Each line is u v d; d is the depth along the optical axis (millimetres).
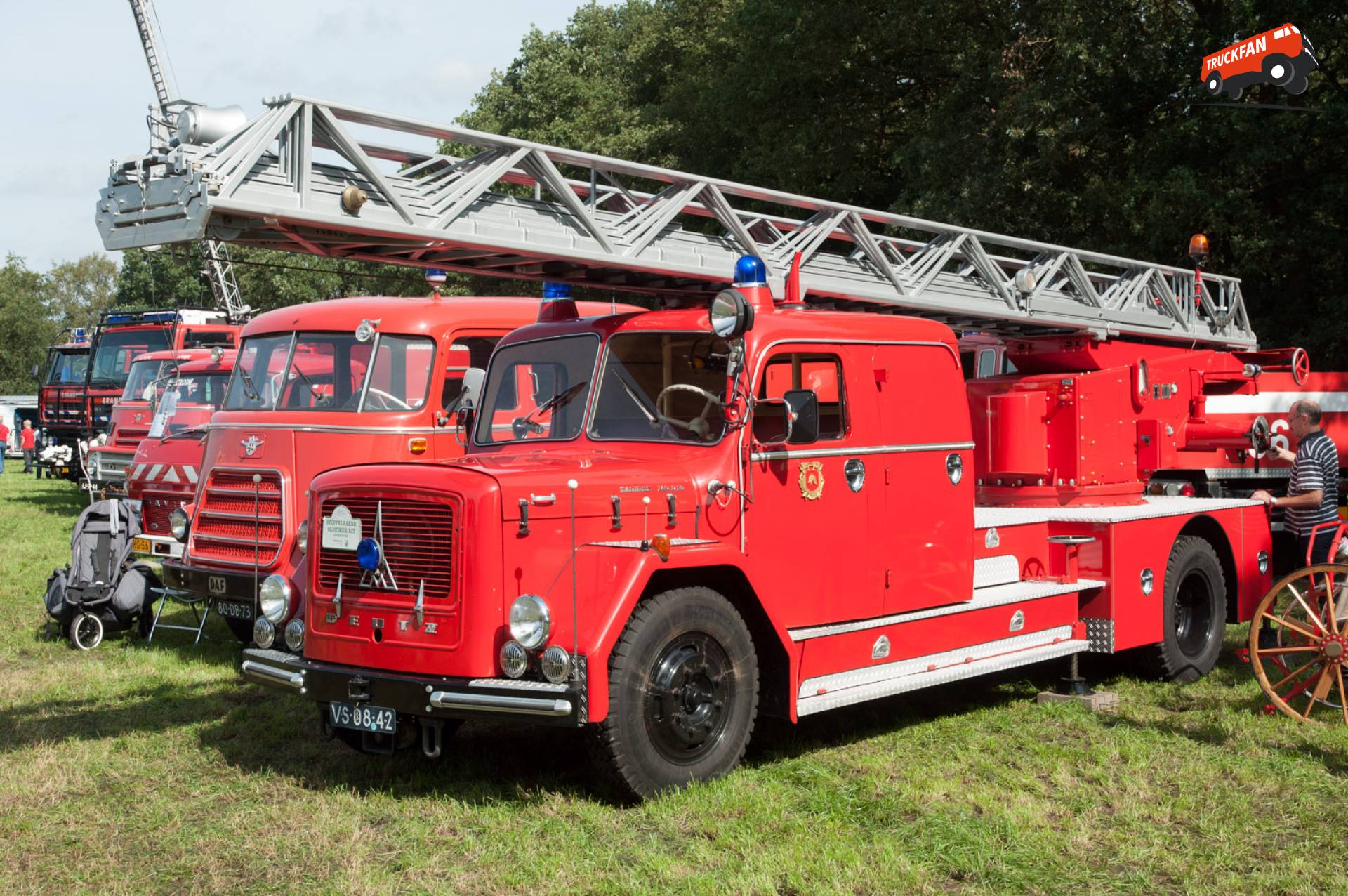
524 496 5352
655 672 5332
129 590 9609
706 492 5828
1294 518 8438
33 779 5895
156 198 5738
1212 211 18188
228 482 9125
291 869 4738
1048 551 7812
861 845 4859
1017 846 4848
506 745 6488
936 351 6922
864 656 6270
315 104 5945
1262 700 7383
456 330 9359
